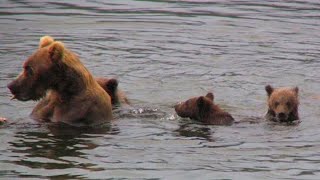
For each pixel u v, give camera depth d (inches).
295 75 1314.0
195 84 1252.5
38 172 829.8
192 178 821.2
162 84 1246.9
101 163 866.1
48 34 1581.0
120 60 1382.9
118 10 1847.9
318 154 915.4
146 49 1469.0
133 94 1194.0
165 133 1003.3
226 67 1353.3
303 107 1160.2
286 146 949.2
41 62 1019.3
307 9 1881.2
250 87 1246.9
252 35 1599.4
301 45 1518.2
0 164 854.5
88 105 1042.7
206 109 1073.5
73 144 938.7
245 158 895.7
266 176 831.7
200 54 1438.2
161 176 826.2
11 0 1937.7
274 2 1974.7
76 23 1692.9
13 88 1021.8
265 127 1048.2
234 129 1031.6
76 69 1034.7
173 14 1808.6
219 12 1835.6
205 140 971.9
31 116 1066.7
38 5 1887.3
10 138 958.4
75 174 826.2
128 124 1044.5
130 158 887.7
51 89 1043.3
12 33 1579.7
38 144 935.7
